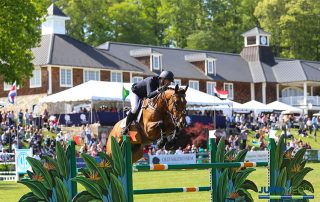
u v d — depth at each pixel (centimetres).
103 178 1138
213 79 6888
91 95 4172
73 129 4200
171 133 1277
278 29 9125
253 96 7338
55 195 1146
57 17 5997
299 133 5338
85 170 1129
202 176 2998
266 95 7412
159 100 1259
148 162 3394
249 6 9706
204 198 1828
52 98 4344
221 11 9600
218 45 9125
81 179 1121
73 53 5856
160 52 6888
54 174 1146
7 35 3847
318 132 5544
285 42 9144
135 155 1333
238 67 7425
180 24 9431
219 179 1294
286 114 5484
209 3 9575
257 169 3534
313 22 9056
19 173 2809
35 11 3988
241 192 1333
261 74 7381
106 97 4228
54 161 1148
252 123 5366
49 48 5762
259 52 7656
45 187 1137
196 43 9012
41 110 5278
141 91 1307
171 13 9431
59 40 5944
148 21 9431
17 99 5741
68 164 1165
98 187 1134
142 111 1284
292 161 1377
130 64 6306
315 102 7400
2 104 4197
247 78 7294
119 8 8519
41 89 5631
